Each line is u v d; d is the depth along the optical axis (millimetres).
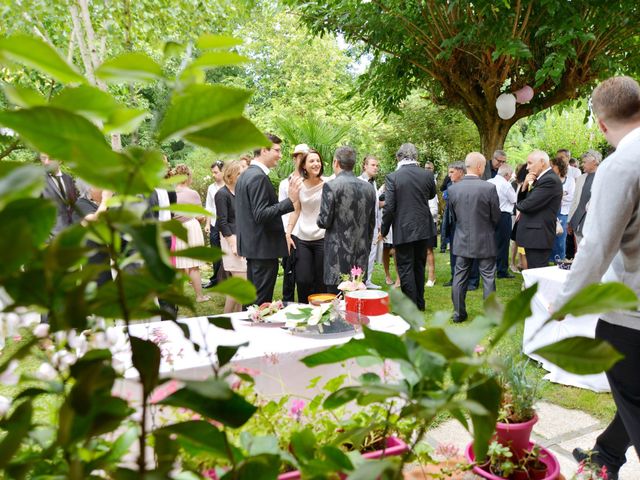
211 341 1999
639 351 1797
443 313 638
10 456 488
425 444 1139
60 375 595
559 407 3070
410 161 5031
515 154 16969
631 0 6961
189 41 489
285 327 2162
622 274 1816
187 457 872
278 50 17062
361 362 723
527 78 8242
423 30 7996
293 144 9852
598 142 15562
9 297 481
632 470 2438
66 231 439
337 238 4039
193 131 465
